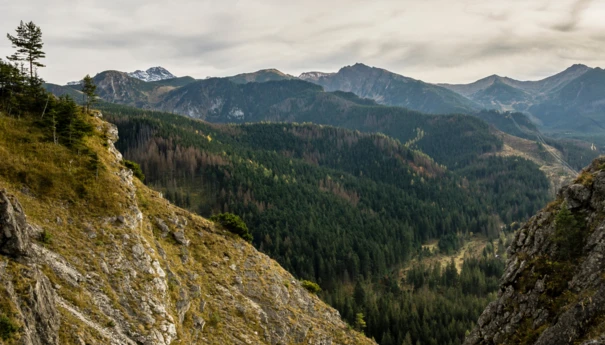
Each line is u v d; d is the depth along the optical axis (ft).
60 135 184.85
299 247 605.31
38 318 94.73
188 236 222.69
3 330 81.56
